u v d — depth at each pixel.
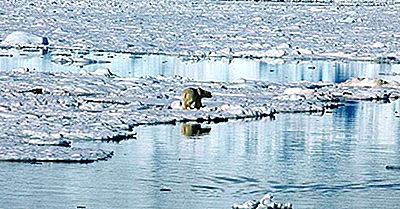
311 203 36.38
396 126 56.06
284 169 42.56
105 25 136.75
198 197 37.06
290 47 112.94
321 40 123.75
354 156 46.06
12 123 51.09
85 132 49.00
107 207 35.34
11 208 34.91
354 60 103.06
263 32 132.75
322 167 43.16
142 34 124.75
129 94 67.44
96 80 75.56
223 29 135.62
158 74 84.81
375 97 70.38
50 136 47.69
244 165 43.25
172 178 40.25
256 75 86.25
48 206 35.28
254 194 37.66
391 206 36.09
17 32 112.31
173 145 47.72
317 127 55.06
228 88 72.56
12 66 88.62
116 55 102.56
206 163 43.50
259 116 58.88
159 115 56.44
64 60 95.50
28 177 39.50
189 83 75.56
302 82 79.00
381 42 122.81
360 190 38.66
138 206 35.59
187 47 110.88
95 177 39.94
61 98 63.75
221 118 57.12
